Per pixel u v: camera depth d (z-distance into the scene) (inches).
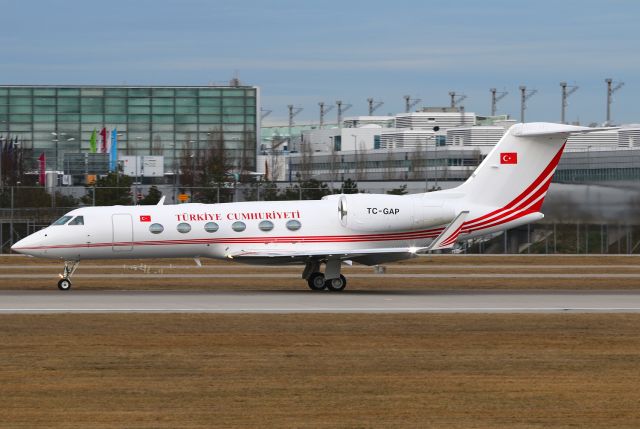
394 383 2472.9
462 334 3208.7
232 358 2775.6
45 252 4566.9
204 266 6555.1
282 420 2129.7
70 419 2133.4
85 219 4598.9
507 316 3627.0
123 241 4606.3
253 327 3321.9
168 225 4628.4
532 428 2082.9
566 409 2230.6
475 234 4803.2
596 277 5718.5
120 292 4566.9
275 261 4650.6
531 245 7775.6
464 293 4621.1
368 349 2920.8
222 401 2288.4
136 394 2351.1
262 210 4702.3
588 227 7568.9
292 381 2490.2
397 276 5718.5
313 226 4707.2
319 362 2723.9
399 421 2126.0
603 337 3169.3
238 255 4569.4
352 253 4537.4
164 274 5871.1
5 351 2871.6
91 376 2541.8
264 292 4598.9
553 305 4025.6
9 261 6998.0
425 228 4773.6
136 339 3075.8
